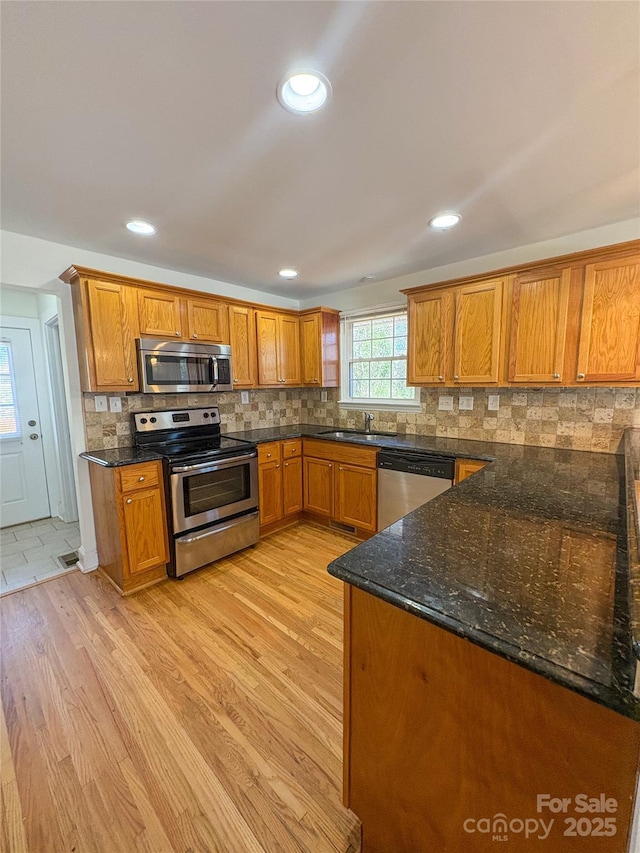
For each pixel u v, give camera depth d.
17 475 3.53
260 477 3.14
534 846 0.73
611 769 0.62
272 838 1.10
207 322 2.97
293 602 2.28
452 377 2.68
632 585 0.60
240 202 1.86
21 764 1.30
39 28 0.92
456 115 1.25
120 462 2.26
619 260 1.99
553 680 0.59
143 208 1.92
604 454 2.33
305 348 3.76
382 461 2.89
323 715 1.49
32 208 1.90
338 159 1.51
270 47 0.98
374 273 3.15
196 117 1.25
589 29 0.94
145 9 0.88
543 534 1.11
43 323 3.44
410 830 0.93
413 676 0.87
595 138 1.39
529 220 2.12
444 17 0.91
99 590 2.41
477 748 0.78
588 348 2.12
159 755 1.33
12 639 1.94
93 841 1.09
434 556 0.98
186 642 1.91
